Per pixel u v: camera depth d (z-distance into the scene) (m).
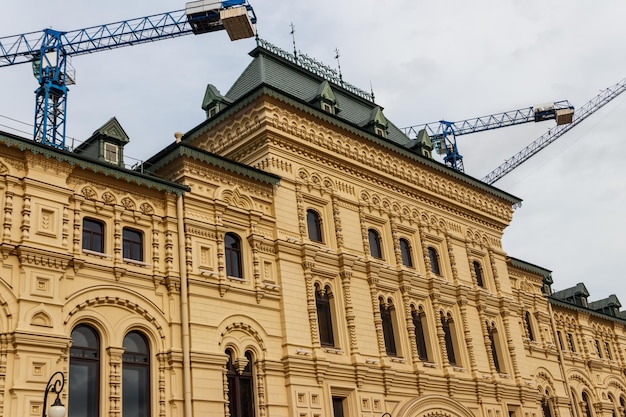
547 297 58.88
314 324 35.59
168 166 34.50
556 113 101.00
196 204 33.59
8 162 27.69
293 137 38.69
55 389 23.73
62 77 71.38
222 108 42.62
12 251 26.64
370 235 42.00
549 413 53.03
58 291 27.30
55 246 27.77
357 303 38.47
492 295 48.41
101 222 30.41
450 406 40.69
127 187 31.44
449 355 43.44
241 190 35.75
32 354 25.72
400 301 41.22
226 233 34.66
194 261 32.38
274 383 33.09
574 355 59.88
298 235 37.22
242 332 33.03
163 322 30.45
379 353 38.25
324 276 37.84
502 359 47.12
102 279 29.17
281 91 38.28
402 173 44.78
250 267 34.62
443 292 44.38
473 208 49.81
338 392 35.47
